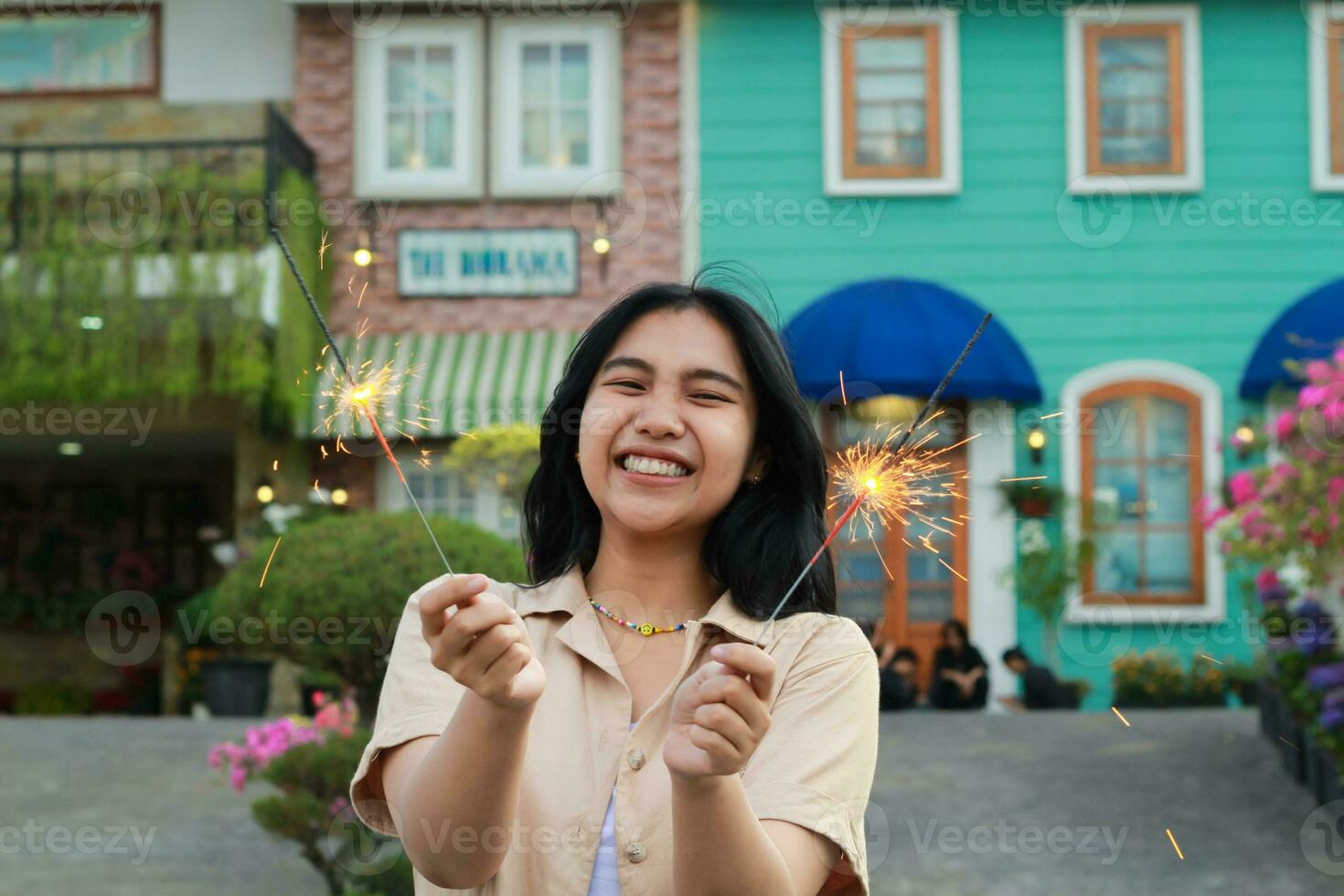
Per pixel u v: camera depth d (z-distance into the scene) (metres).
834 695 1.53
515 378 9.25
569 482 1.74
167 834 5.95
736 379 1.61
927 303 9.22
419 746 1.49
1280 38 9.70
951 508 9.42
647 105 9.87
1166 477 9.58
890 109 9.81
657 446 1.57
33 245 9.20
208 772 6.97
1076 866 5.46
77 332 8.82
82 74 10.06
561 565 1.70
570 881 1.45
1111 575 9.51
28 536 12.74
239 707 9.24
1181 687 9.10
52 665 12.16
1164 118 9.75
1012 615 9.39
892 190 9.77
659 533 1.62
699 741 1.22
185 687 10.20
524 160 9.88
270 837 5.91
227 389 8.83
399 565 4.79
